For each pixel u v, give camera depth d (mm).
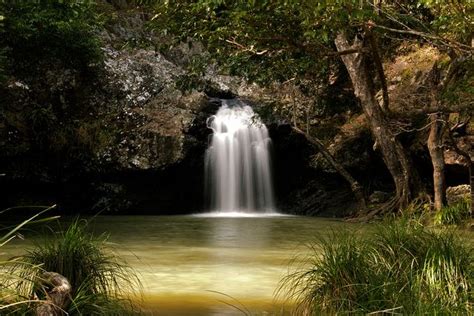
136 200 18547
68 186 18328
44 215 17984
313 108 19172
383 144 14641
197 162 18297
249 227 14180
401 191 14695
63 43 17359
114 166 17750
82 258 4859
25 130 17094
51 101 17641
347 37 14469
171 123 18125
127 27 21266
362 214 15922
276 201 19500
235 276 7078
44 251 4965
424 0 6828
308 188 19266
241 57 11688
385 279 4582
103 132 17891
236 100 19969
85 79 18422
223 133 18734
